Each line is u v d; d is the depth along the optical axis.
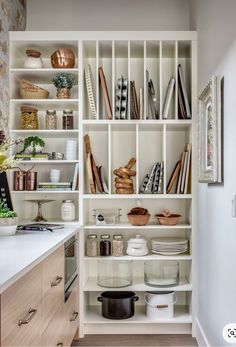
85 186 3.27
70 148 3.16
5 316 1.38
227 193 2.09
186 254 3.17
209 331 2.56
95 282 3.23
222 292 2.21
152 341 2.97
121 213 3.40
